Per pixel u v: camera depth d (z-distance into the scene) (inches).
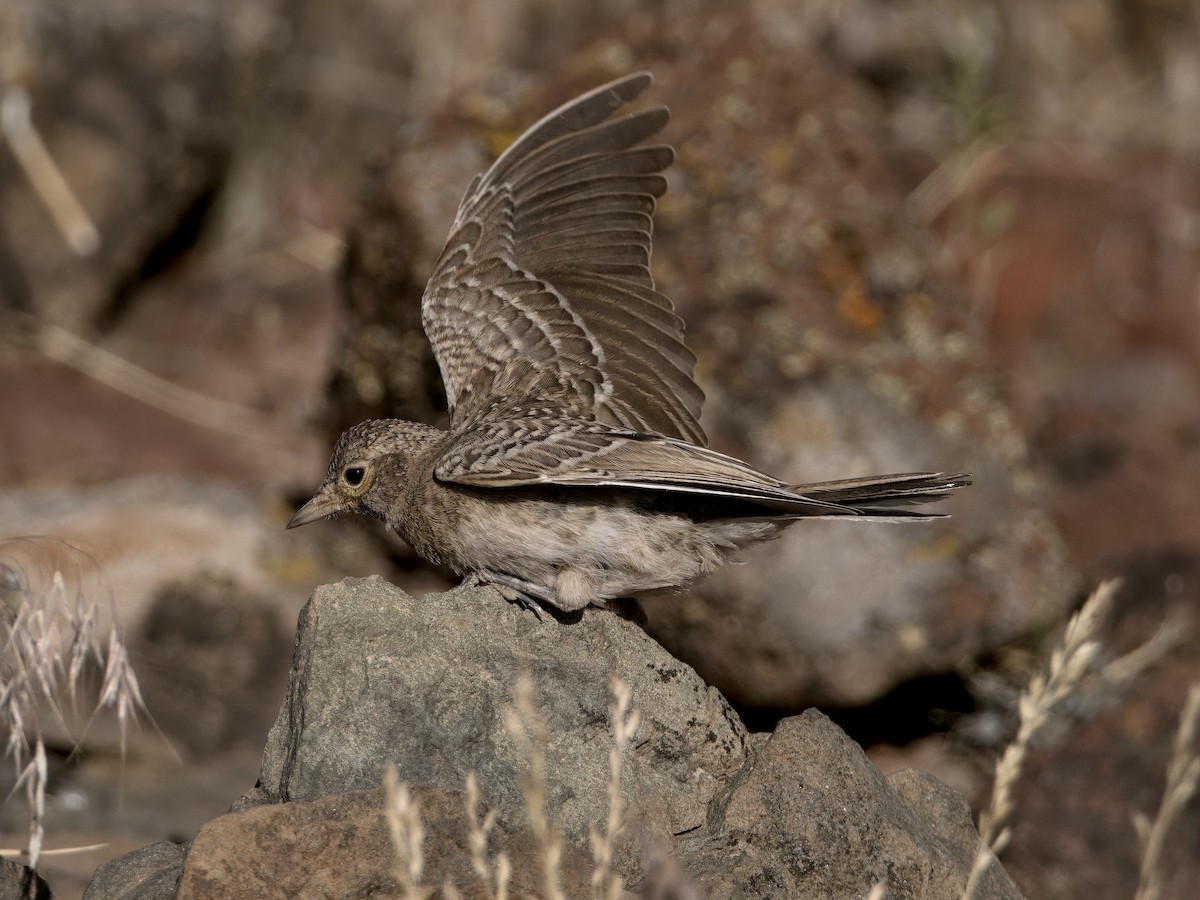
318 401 590.6
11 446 602.9
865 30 778.2
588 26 771.4
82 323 672.4
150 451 617.3
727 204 520.1
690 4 697.6
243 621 505.0
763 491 295.7
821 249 515.8
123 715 314.5
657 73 554.6
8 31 668.1
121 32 692.7
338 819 263.9
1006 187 706.8
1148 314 655.8
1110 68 812.0
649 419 339.3
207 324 692.1
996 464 487.2
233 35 721.0
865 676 458.3
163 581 510.3
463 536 324.8
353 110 760.3
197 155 709.3
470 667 293.3
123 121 687.1
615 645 302.5
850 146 544.1
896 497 323.6
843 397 485.4
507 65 769.6
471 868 264.5
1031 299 663.1
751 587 458.6
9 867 291.0
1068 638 266.5
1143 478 564.4
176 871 272.5
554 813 285.6
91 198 675.4
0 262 661.3
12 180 665.6
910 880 282.5
